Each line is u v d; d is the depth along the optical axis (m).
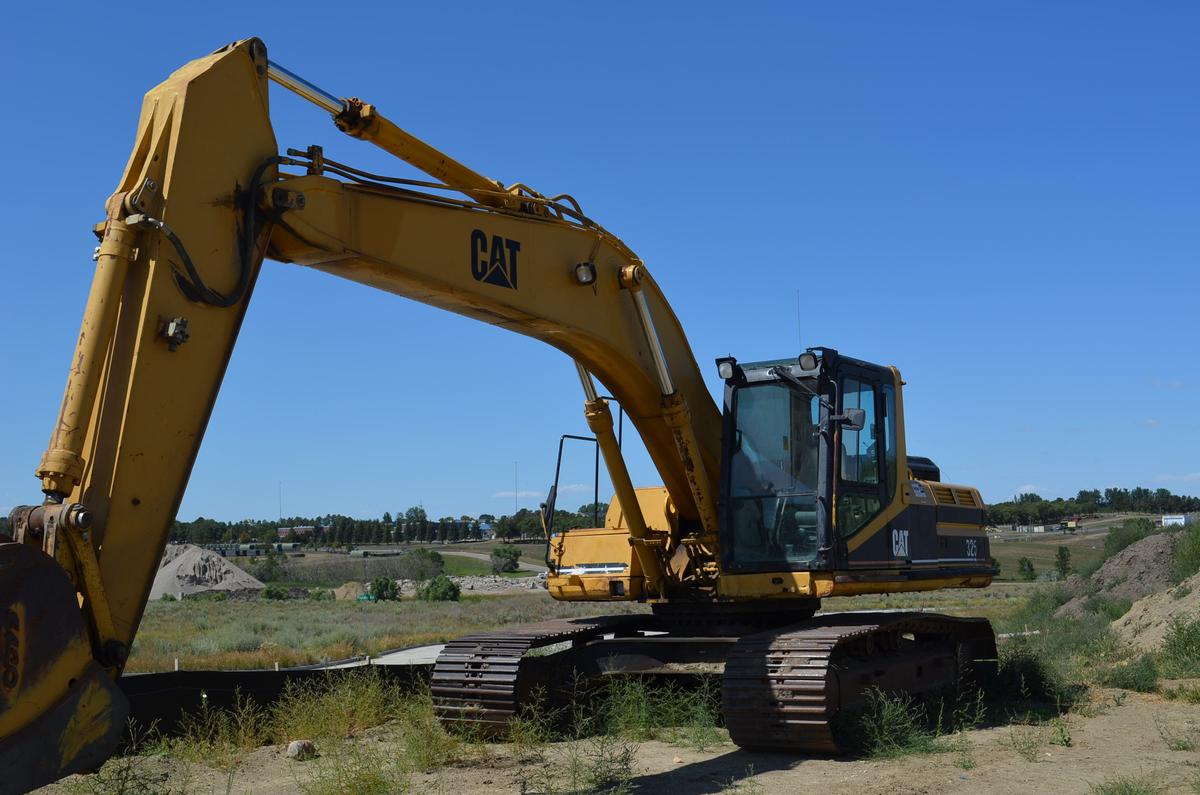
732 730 9.34
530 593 71.31
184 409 5.82
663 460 11.41
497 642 10.85
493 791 7.92
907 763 8.78
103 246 5.58
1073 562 88.00
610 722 10.71
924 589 12.48
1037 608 28.89
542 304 9.09
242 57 6.46
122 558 5.45
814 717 8.97
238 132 6.38
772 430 11.36
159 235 5.76
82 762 4.84
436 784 8.19
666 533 11.88
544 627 11.69
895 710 9.62
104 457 5.45
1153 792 7.26
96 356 5.34
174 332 5.68
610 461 11.18
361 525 190.88
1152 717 11.20
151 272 5.70
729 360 11.38
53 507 5.07
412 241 7.76
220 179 6.21
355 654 24.66
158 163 5.92
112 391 5.55
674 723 10.82
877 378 11.93
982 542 14.22
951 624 12.80
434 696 10.66
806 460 11.11
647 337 10.41
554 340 9.79
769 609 11.48
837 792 7.65
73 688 4.85
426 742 9.39
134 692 10.63
